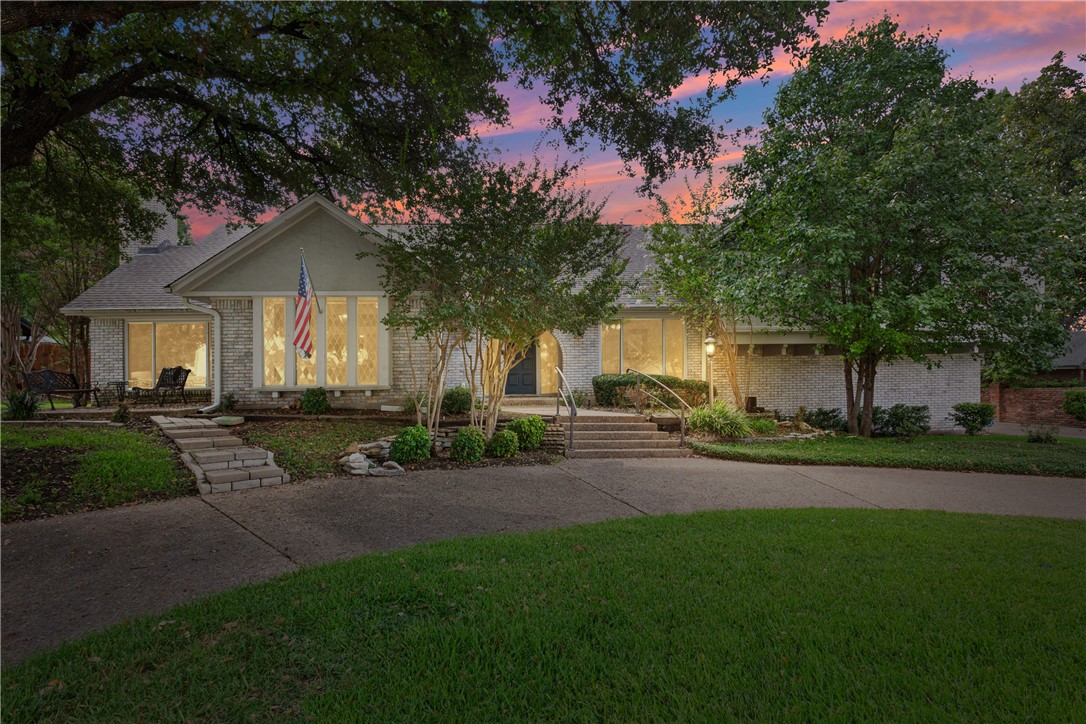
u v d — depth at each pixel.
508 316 10.38
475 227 10.07
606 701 3.06
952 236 12.37
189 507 7.32
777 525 6.53
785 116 14.90
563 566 5.09
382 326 14.41
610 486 8.88
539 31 7.21
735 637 3.72
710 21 9.17
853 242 12.38
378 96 11.52
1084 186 17.41
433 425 12.05
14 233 14.46
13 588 4.70
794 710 2.96
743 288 13.30
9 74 8.27
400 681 3.25
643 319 17.94
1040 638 3.74
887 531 6.26
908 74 13.86
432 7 7.34
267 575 5.02
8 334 21.92
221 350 14.14
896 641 3.68
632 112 11.10
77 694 3.13
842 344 14.53
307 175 14.22
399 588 4.52
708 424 13.62
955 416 18.22
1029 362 14.59
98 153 12.48
